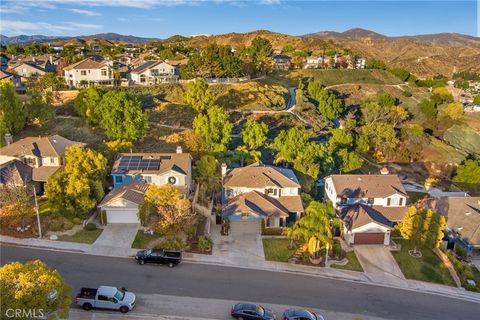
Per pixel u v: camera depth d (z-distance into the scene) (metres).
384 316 32.88
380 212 50.03
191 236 42.06
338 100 99.56
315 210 40.41
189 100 78.94
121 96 63.06
